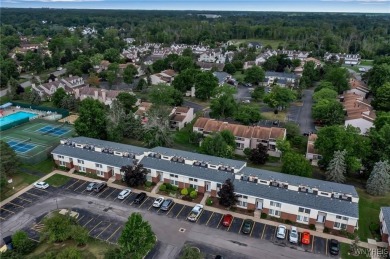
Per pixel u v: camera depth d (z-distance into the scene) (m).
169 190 64.81
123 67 170.12
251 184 60.19
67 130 98.31
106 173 69.12
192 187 64.56
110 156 70.62
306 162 67.50
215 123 88.88
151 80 150.38
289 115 110.12
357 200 55.31
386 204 62.12
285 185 59.00
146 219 56.59
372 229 54.41
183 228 54.53
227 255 48.69
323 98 110.12
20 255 45.88
